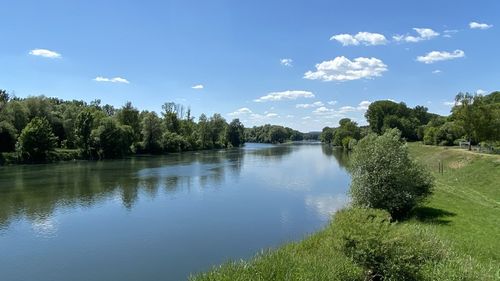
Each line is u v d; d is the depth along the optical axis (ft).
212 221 99.35
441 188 120.67
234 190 145.18
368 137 84.28
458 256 43.75
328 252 47.57
